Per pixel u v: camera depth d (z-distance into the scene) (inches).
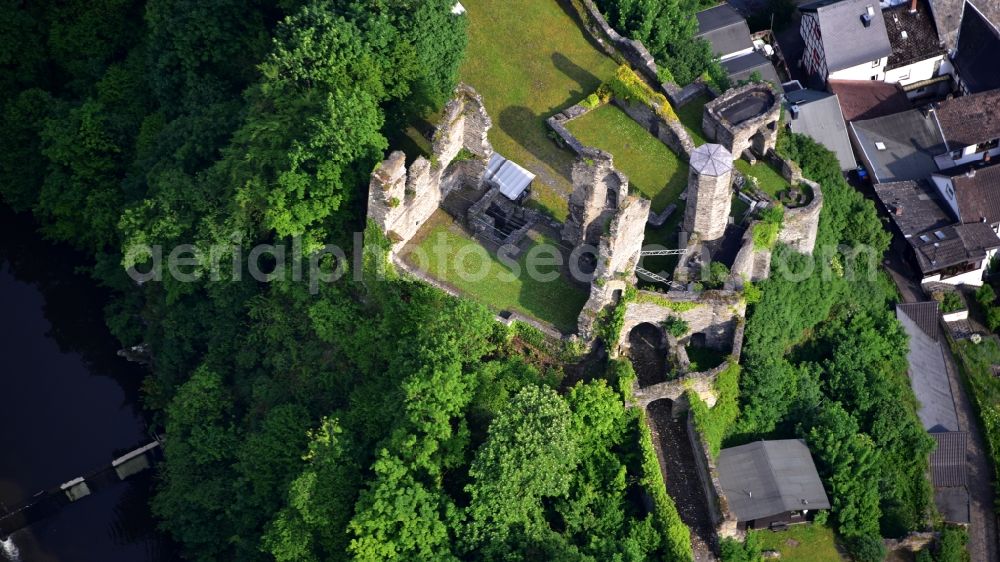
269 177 3494.1
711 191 3353.8
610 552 3083.2
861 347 3836.1
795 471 3405.5
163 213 3713.1
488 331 3304.6
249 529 3437.5
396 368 3270.2
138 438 4015.8
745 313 3508.9
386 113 3641.7
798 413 3565.5
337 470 3193.9
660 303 3373.5
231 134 3833.7
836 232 4013.3
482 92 3959.2
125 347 4119.1
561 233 3560.5
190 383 3634.4
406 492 3021.7
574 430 3196.4
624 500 3243.1
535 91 3969.0
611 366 3307.1
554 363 3363.7
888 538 3476.9
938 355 4067.4
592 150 3307.1
